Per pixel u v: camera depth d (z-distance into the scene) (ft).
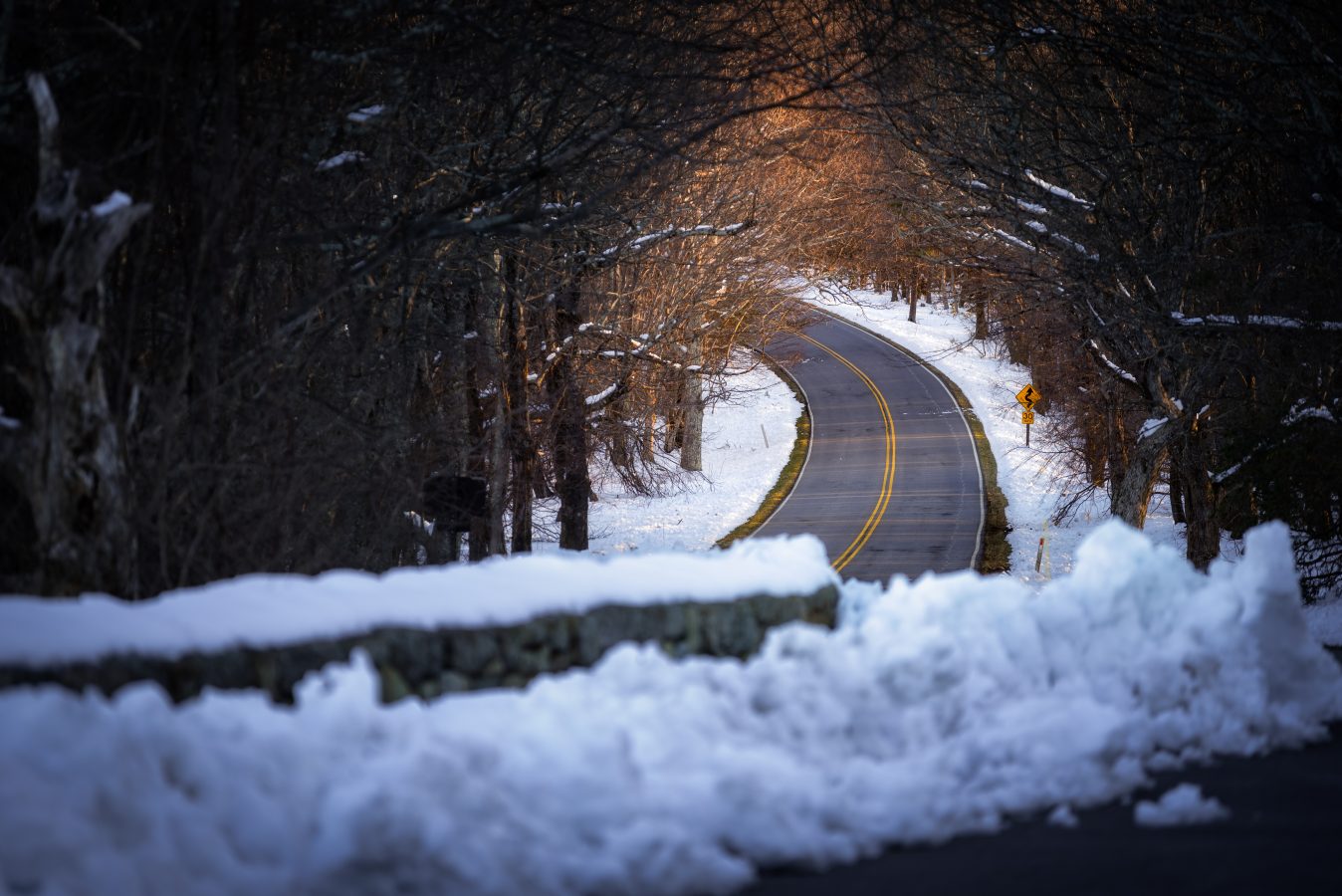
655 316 239.91
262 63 116.67
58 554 66.80
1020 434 498.69
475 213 148.87
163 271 97.25
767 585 66.39
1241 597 68.49
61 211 65.87
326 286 103.81
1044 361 338.34
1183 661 64.90
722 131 192.44
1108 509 390.21
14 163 93.97
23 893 31.07
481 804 39.14
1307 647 69.31
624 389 238.68
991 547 337.52
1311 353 192.24
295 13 105.91
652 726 46.98
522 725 44.60
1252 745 63.05
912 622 60.03
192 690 42.75
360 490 104.06
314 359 109.91
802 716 51.42
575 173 144.87
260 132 101.04
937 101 201.26
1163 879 42.24
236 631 45.16
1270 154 173.99
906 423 525.75
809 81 134.92
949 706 56.54
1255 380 219.20
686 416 455.22
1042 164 206.69
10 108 92.79
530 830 39.55
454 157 147.23
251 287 102.06
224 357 97.60
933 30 159.84
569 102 143.95
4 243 88.94
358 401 126.72
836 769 50.19
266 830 35.78
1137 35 157.89
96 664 40.60
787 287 309.22
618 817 42.09
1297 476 199.21
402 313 144.05
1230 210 216.13
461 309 190.49
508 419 186.50
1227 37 156.25
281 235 104.27
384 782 37.93
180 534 81.46
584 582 58.75
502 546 185.37
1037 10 169.48
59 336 66.54
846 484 433.48
